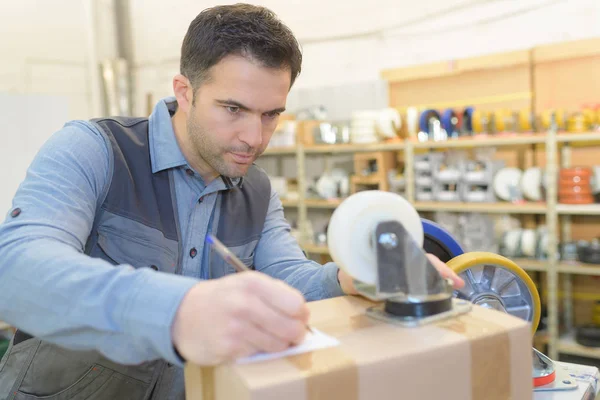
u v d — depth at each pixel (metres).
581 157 2.85
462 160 3.00
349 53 3.62
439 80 3.20
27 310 0.53
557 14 2.89
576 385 0.73
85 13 4.12
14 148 2.77
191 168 0.90
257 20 0.76
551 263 2.62
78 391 0.79
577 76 2.75
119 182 0.86
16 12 3.80
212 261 0.95
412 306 0.56
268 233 1.04
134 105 4.46
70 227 0.69
